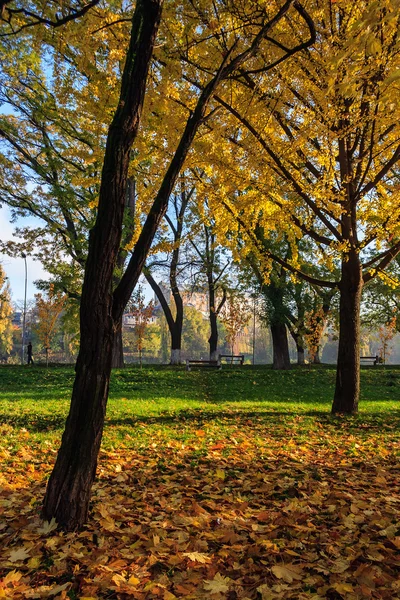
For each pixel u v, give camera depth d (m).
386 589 2.63
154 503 4.26
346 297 10.44
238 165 8.12
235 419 9.62
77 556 3.03
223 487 4.75
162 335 68.50
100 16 5.11
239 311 26.05
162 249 9.31
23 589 2.64
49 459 6.03
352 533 3.44
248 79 6.78
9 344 63.69
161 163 7.98
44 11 5.06
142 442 7.10
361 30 3.06
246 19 5.41
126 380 17.89
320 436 8.08
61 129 17.23
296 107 7.42
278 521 3.65
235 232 9.60
